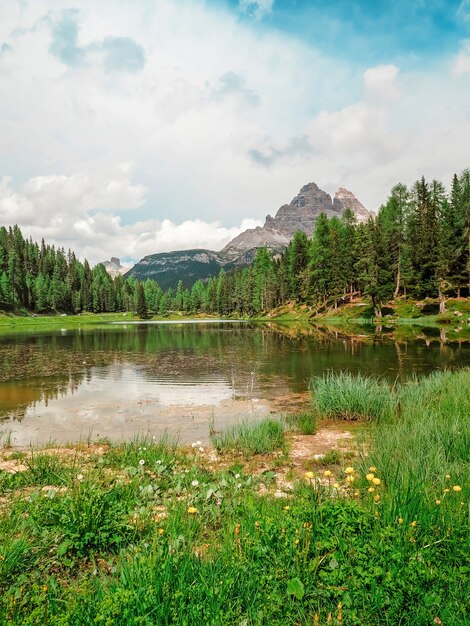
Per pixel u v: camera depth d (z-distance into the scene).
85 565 3.95
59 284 141.75
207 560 3.67
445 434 7.73
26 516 4.90
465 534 3.67
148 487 5.85
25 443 10.51
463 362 22.41
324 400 12.68
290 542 3.52
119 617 2.78
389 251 68.44
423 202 67.88
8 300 115.62
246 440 9.32
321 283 79.31
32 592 3.34
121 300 165.50
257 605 2.99
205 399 15.64
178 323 101.31
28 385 18.81
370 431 10.28
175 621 2.75
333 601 3.04
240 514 4.96
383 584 2.97
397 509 4.09
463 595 2.90
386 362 23.12
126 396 16.33
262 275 111.75
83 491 4.96
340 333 46.81
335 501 4.23
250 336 47.84
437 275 54.81
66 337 52.00
